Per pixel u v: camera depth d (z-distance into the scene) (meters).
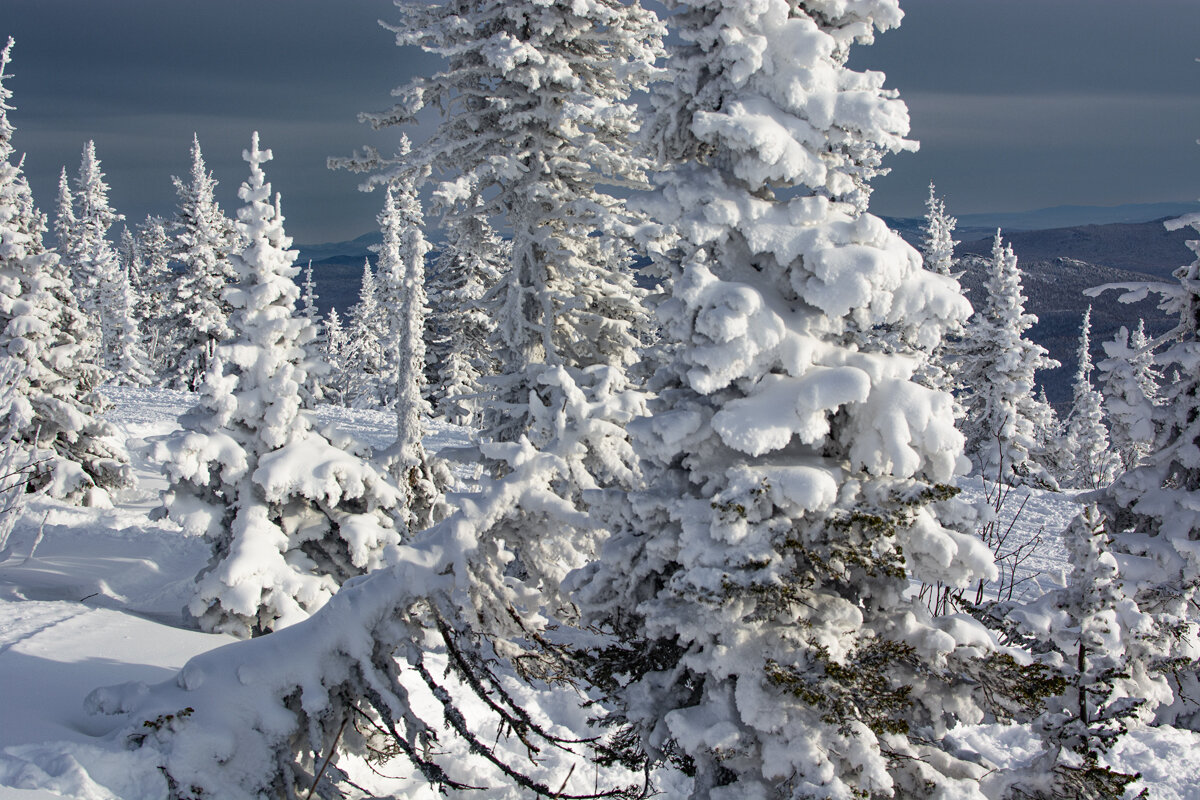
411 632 7.56
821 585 6.47
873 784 5.62
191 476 11.24
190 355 46.62
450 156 16.88
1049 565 18.17
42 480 18.11
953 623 6.39
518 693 11.12
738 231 6.72
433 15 16.88
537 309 17.20
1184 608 12.73
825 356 6.44
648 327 17.80
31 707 7.20
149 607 12.17
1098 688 7.52
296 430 11.70
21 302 18.50
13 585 11.63
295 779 7.30
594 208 15.85
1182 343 13.89
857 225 6.18
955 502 6.35
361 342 64.44
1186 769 9.08
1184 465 13.69
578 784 9.09
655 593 6.87
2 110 19.16
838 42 6.85
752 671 5.95
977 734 10.27
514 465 7.67
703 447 6.51
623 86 17.12
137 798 6.25
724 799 5.88
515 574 12.30
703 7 6.78
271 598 10.72
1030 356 31.88
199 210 46.91
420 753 9.30
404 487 13.98
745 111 6.33
